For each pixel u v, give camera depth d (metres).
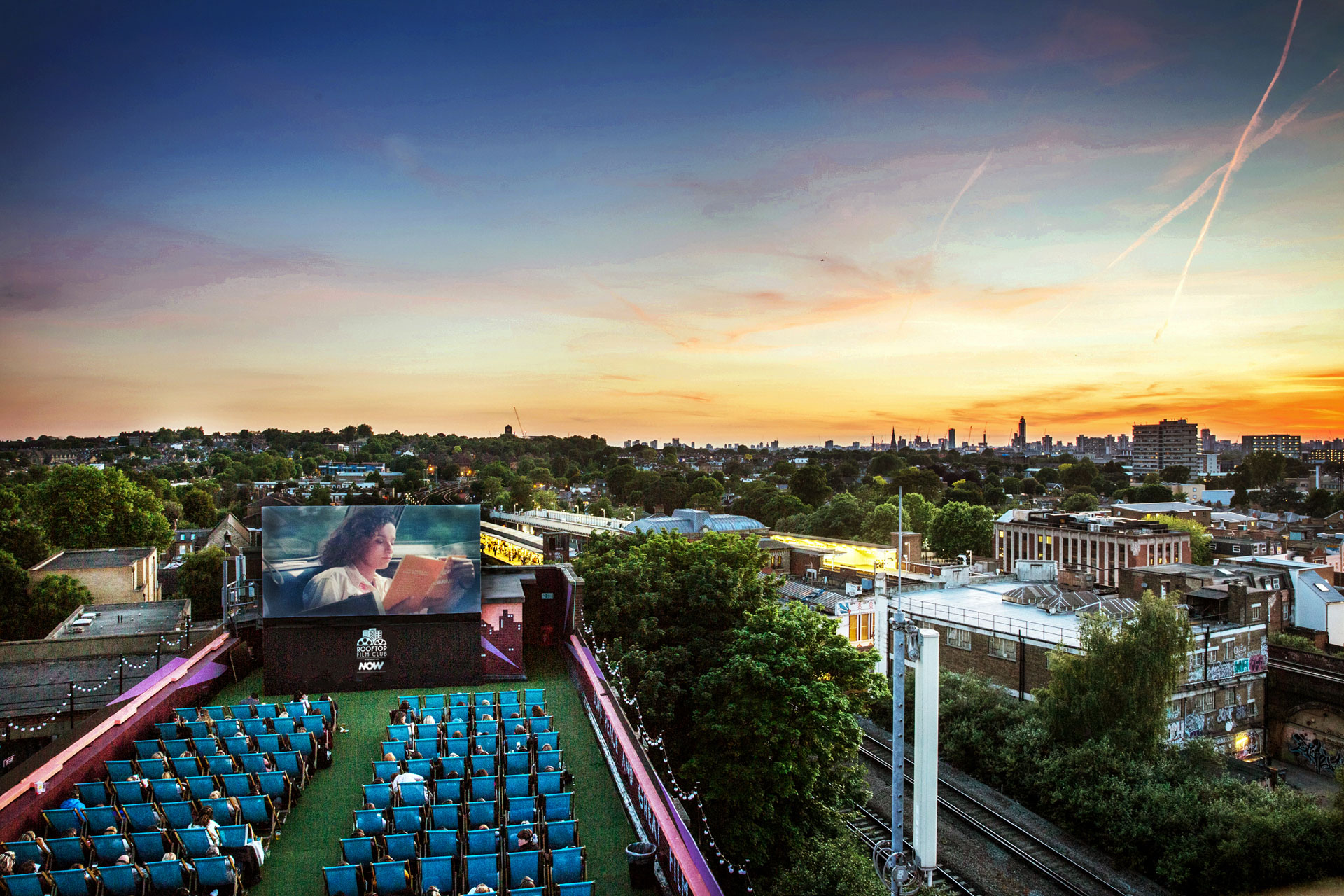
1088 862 43.28
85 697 43.81
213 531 120.88
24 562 84.31
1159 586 73.19
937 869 41.38
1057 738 51.66
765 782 37.94
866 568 92.44
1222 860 40.84
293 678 37.66
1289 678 61.03
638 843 23.86
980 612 69.69
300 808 26.16
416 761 26.47
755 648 39.19
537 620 47.75
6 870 19.17
